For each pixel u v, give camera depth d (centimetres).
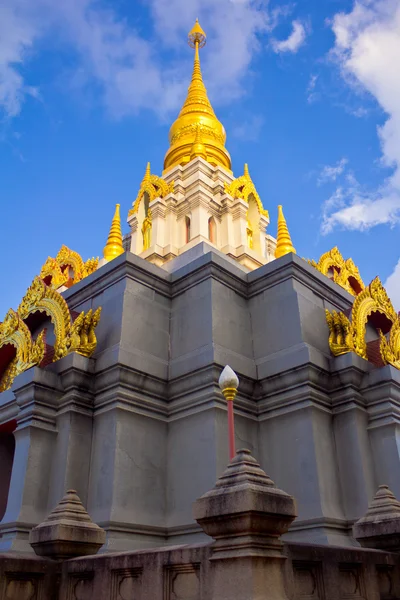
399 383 1953
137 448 1845
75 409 1869
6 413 2150
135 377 1939
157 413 1966
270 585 749
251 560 746
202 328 2100
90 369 1952
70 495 1138
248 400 2009
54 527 1051
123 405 1867
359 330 2111
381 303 2334
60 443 1842
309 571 901
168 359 2152
